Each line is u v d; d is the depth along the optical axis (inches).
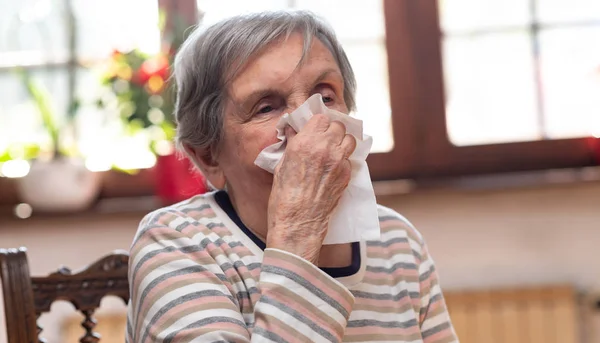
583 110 113.2
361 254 51.7
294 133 47.8
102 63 117.2
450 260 108.7
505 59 114.3
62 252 110.7
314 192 45.6
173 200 107.7
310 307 43.9
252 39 49.2
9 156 113.8
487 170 114.5
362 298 51.0
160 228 50.1
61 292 61.2
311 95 49.6
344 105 51.3
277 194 46.0
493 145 114.3
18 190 113.7
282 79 48.8
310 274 44.4
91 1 117.4
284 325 43.1
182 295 46.7
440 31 115.0
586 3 112.7
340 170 46.0
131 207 111.8
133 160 117.2
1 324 105.4
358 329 50.1
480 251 108.3
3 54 118.4
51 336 108.1
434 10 115.0
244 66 49.3
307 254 45.0
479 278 108.1
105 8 117.0
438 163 115.1
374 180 116.3
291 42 49.4
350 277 50.6
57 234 110.7
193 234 50.2
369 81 115.7
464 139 115.3
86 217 110.1
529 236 107.9
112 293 62.5
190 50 52.4
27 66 118.3
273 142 48.8
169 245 49.3
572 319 105.2
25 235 111.0
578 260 107.3
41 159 113.6
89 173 112.1
